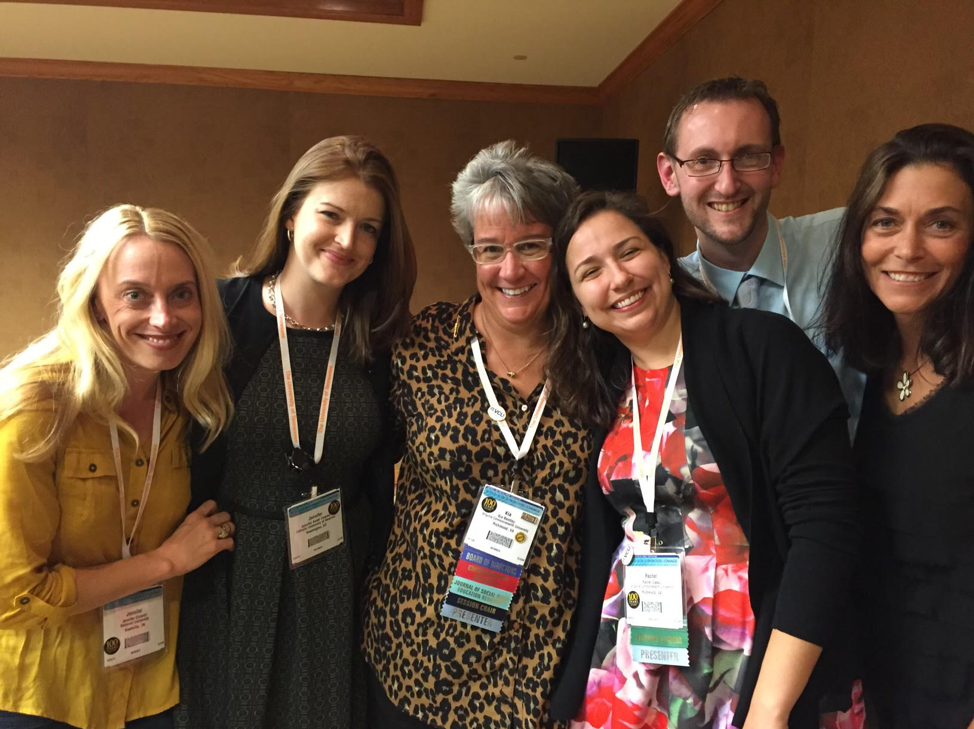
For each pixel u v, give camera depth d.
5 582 1.29
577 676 1.44
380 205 1.59
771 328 1.29
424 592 1.54
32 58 6.15
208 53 5.91
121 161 6.50
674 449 1.33
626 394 1.48
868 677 1.33
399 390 1.66
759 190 1.75
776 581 1.25
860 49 2.81
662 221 1.39
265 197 6.68
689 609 1.31
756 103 1.73
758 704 1.16
